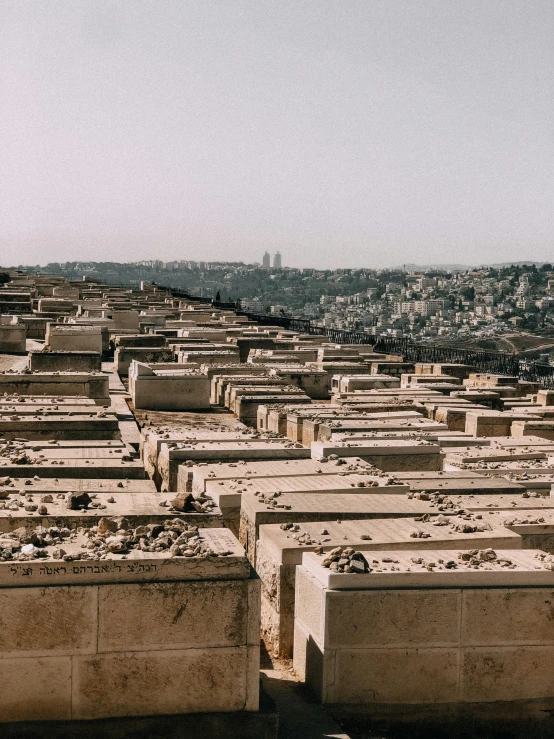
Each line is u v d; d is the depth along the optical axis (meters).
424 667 7.89
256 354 30.22
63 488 10.37
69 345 28.14
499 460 14.93
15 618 6.95
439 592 7.87
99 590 7.03
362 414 18.83
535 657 8.00
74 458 12.40
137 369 21.69
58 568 7.02
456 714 7.94
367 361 30.36
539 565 8.20
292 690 8.16
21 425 14.49
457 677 7.93
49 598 6.98
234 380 22.97
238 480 11.93
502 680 7.98
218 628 7.21
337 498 10.87
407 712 7.89
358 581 7.87
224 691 7.24
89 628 7.04
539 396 25.25
